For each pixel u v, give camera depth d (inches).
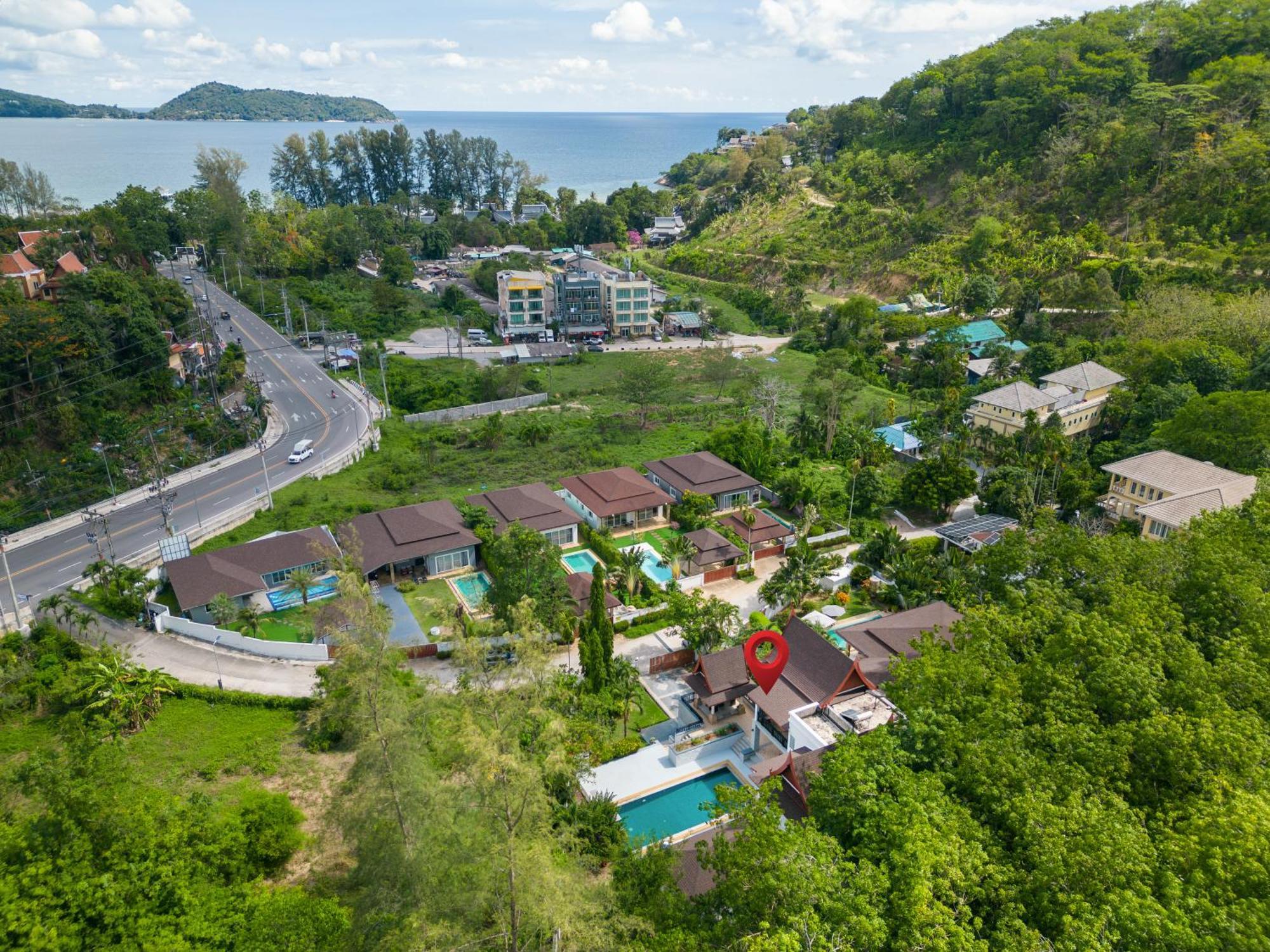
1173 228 5639.8
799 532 3267.7
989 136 7775.6
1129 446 3629.4
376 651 1421.0
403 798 1307.8
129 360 4202.8
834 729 1877.5
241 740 2080.5
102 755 1550.2
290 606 2787.9
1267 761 1217.4
